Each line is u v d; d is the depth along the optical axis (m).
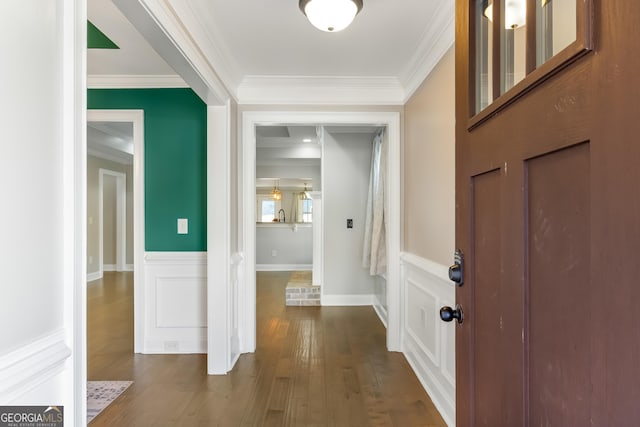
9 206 0.66
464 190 1.12
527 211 0.77
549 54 0.76
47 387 0.74
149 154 3.04
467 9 1.10
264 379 2.50
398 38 2.27
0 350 0.64
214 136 2.62
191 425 1.96
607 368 0.54
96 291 5.41
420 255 2.58
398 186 3.06
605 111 0.54
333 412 2.08
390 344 3.05
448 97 2.03
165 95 3.04
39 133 0.73
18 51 0.68
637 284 0.48
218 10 1.94
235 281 2.91
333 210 4.64
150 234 3.04
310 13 1.76
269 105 3.02
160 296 3.02
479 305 1.02
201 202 3.03
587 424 0.59
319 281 4.91
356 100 3.03
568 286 0.64
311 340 3.29
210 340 2.60
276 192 9.57
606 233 0.54
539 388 0.74
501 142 0.88
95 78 2.97
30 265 0.71
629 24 0.50
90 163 6.52
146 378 2.53
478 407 1.03
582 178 0.60
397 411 2.09
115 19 2.08
